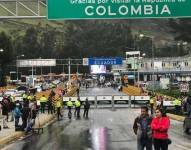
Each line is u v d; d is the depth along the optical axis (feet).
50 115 182.09
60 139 98.48
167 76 612.70
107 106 256.32
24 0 85.97
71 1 86.38
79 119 168.76
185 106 170.40
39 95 267.59
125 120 158.40
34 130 117.91
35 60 520.42
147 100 250.16
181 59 615.57
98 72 650.43
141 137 55.77
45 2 87.10
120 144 86.43
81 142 90.99
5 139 95.45
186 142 90.63
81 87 617.62
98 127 130.62
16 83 570.46
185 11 87.61
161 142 53.78
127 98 248.93
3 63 614.34
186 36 434.71
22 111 116.06
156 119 54.08
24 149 81.05
